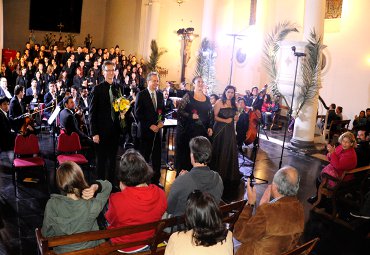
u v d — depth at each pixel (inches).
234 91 262.8
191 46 706.2
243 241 107.1
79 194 107.2
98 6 785.6
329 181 231.9
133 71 592.4
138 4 714.8
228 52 613.3
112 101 212.8
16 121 295.3
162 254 115.4
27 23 746.2
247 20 628.1
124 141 364.8
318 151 387.9
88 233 97.4
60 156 233.0
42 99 443.5
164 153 336.8
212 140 264.2
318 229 210.8
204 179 126.9
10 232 176.9
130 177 111.3
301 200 252.7
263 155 366.6
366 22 479.8
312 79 368.8
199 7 716.7
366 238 202.8
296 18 555.8
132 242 107.9
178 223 112.0
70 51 623.5
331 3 514.3
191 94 250.4
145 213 110.3
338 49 510.9
